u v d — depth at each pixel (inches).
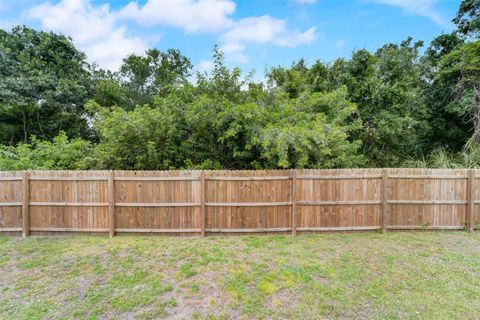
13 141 545.6
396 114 422.9
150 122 272.1
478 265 164.7
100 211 224.8
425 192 231.6
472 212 231.0
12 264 168.4
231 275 152.1
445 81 459.8
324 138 235.0
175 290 137.6
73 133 554.6
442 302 126.0
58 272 157.6
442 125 486.6
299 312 119.3
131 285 142.5
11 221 224.5
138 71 744.3
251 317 116.3
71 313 119.3
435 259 173.6
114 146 279.6
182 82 321.7
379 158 462.3
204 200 224.2
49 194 224.7
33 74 514.9
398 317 115.4
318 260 171.9
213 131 275.6
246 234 226.7
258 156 273.9
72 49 587.2
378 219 230.7
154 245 200.2
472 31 474.3
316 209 228.2
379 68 439.5
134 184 224.7
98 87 591.2
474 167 323.9
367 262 169.0
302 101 311.9
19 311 120.6
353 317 115.7
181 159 287.9
